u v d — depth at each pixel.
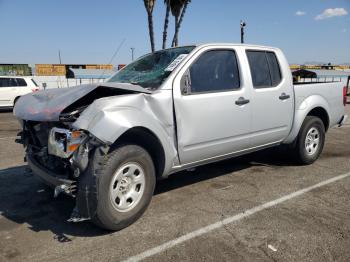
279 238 3.47
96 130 3.27
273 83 5.25
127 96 3.62
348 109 15.50
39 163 4.07
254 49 5.05
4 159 6.86
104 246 3.38
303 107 5.68
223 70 4.61
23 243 3.47
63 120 3.47
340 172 5.63
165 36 13.91
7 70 36.78
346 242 3.38
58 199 4.65
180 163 4.20
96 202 3.38
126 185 3.66
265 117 5.06
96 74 35.75
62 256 3.22
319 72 43.66
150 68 4.55
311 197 4.55
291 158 5.99
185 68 4.17
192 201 4.46
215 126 4.39
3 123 12.64
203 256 3.18
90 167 3.38
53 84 37.12
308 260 3.09
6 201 4.59
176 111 3.99
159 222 3.87
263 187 4.95
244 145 4.89
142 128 3.69
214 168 5.88
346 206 4.25
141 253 3.25
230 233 3.59
